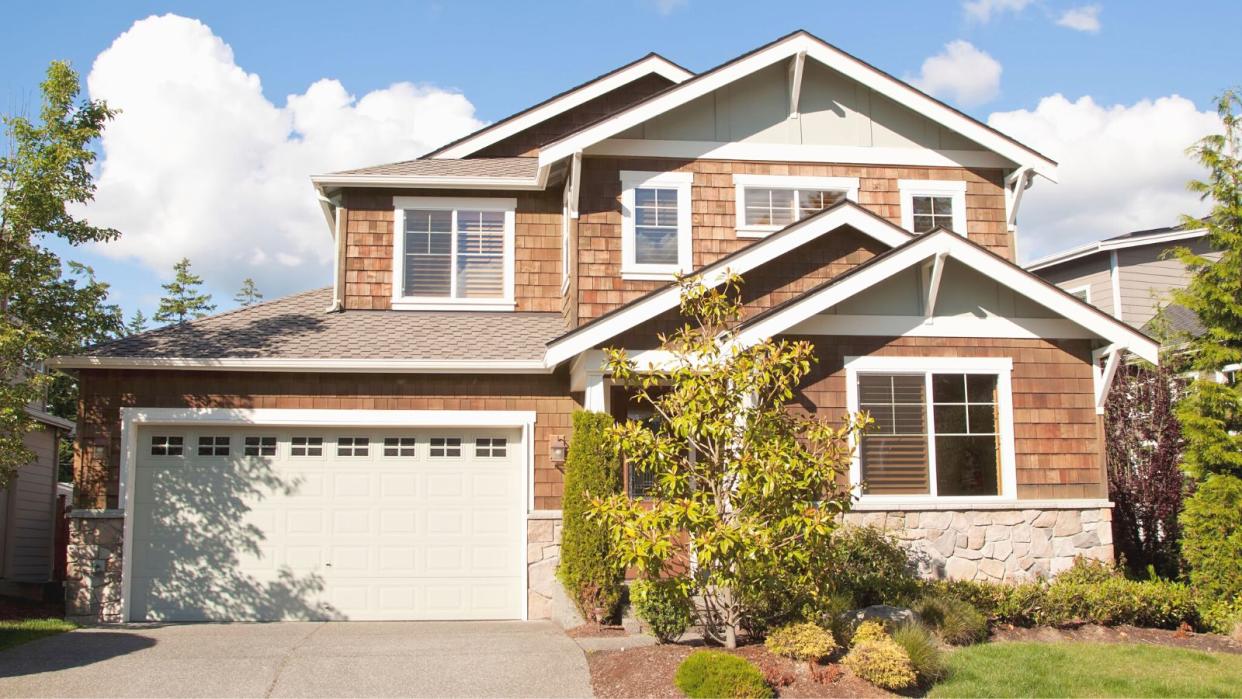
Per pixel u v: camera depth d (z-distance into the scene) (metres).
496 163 16.64
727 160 14.73
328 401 13.29
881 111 15.27
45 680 8.82
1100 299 22.56
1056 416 13.18
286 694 8.45
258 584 12.95
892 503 12.66
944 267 13.16
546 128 17.53
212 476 13.08
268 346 13.45
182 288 33.25
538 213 15.75
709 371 9.63
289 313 15.12
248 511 13.07
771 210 14.77
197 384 13.09
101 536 12.68
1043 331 13.30
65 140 12.60
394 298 15.34
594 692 8.49
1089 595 11.72
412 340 13.95
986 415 13.12
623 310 12.31
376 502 13.27
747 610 9.82
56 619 12.50
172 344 13.41
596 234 14.23
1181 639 11.30
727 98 14.89
